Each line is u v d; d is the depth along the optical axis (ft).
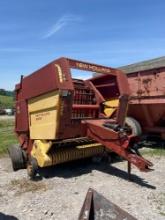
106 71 13.79
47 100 12.77
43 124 13.16
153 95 19.06
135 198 10.18
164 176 12.72
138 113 20.62
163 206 9.48
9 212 9.41
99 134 12.51
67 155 13.37
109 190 11.05
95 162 15.39
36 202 10.14
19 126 15.55
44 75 12.89
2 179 13.07
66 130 12.67
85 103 14.99
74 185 11.81
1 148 20.62
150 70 19.27
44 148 12.84
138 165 10.94
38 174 13.55
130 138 11.31
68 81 12.09
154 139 21.81
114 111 14.51
